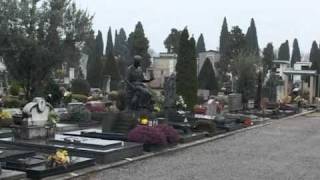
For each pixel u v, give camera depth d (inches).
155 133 657.6
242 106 1563.7
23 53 1137.4
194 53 1242.6
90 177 479.2
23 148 598.9
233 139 875.4
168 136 698.8
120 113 754.2
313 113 1731.1
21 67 1155.9
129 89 801.6
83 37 1226.6
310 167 603.8
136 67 816.3
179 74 1234.6
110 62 2335.1
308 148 781.3
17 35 1125.7
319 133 1027.9
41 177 447.5
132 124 732.7
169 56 2701.8
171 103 987.9
